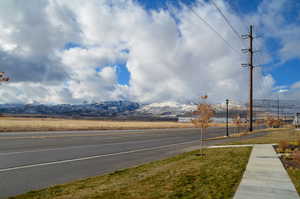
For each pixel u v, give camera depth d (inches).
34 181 276.4
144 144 721.0
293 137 831.7
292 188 230.7
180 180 264.1
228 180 260.8
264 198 202.1
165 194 214.4
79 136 922.7
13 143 638.5
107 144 694.5
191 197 205.6
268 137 880.9
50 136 872.3
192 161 393.7
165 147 646.5
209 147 617.6
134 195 212.7
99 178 286.7
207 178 271.4
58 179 287.4
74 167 362.0
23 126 1390.3
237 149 538.0
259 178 269.1
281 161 380.8
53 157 447.8
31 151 512.7
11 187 251.1
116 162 410.9
